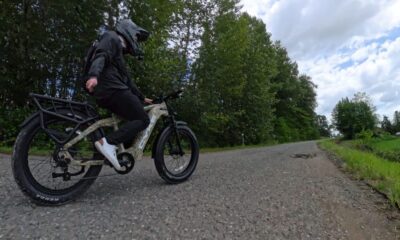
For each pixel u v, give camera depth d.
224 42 18.84
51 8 9.48
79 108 3.16
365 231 2.39
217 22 18.66
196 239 2.20
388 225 2.52
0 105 9.30
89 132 3.07
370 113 74.25
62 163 2.95
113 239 2.16
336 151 10.37
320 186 3.77
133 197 3.14
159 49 14.80
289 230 2.38
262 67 27.50
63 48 10.05
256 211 2.77
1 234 2.18
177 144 3.95
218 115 19.44
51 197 2.82
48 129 2.92
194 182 3.89
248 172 4.74
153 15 14.06
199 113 17.61
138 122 3.36
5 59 9.28
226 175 4.43
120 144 3.31
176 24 17.50
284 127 48.94
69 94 10.80
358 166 5.45
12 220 2.45
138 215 2.62
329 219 2.62
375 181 4.12
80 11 10.03
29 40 9.41
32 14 9.53
